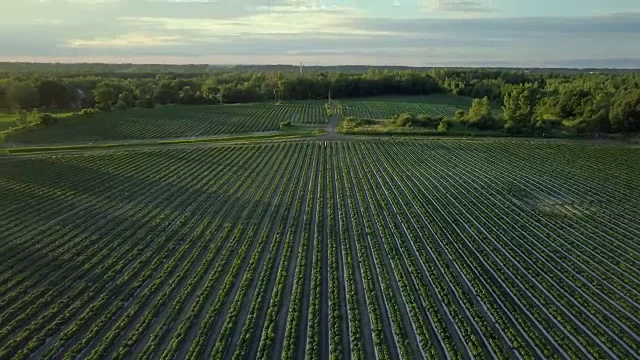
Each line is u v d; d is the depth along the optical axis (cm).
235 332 3331
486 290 3916
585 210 5725
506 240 4856
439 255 4425
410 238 4800
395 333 3281
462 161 7794
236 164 7638
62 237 4809
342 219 5278
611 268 4344
